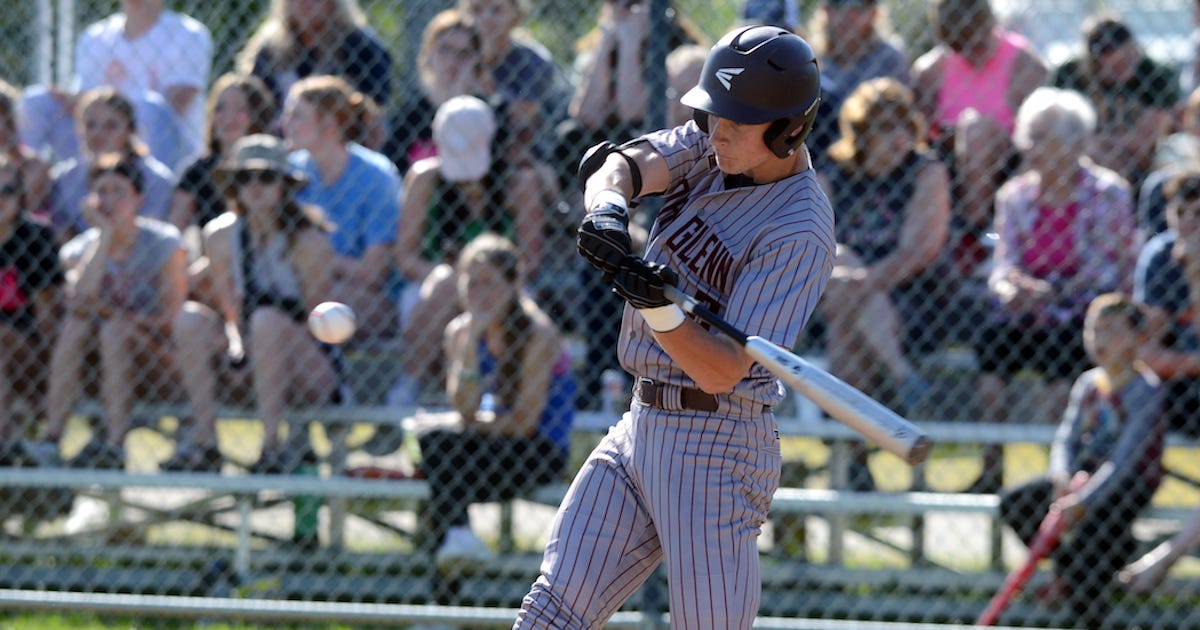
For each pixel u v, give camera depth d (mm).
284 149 18891
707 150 10203
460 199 19188
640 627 15711
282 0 20969
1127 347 17516
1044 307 18688
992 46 20422
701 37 20453
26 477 18031
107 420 18953
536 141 20500
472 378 17438
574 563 10156
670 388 9930
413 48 22688
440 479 17594
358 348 19609
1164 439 17547
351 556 18922
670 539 9906
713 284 9867
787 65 9211
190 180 20109
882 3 22609
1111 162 20328
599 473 10398
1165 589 18250
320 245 18875
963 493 19578
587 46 22969
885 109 18297
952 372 19531
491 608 17672
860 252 18594
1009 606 17875
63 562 19500
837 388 8750
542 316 17828
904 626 15953
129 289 19203
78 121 20531
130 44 21391
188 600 16359
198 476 17812
